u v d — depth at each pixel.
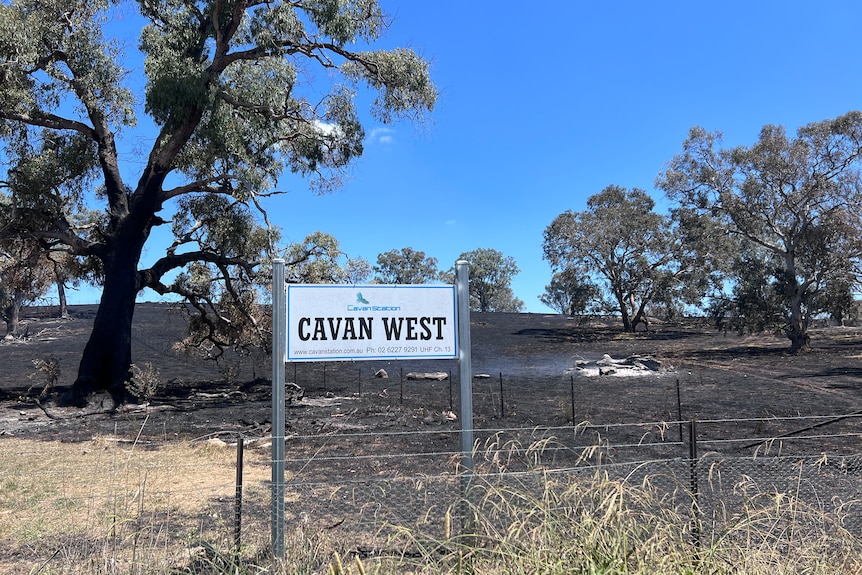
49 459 10.05
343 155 21.12
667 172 41.38
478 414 15.56
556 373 29.98
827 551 3.89
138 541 4.79
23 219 20.11
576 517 3.55
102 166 20.94
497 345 48.88
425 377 27.52
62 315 62.31
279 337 4.65
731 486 6.41
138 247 20.62
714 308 41.19
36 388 25.42
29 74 18.78
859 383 21.41
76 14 18.86
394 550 4.55
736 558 3.65
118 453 10.56
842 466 6.50
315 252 24.06
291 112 20.56
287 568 3.88
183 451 10.72
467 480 4.24
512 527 3.40
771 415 14.37
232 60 19.33
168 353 40.81
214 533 5.24
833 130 35.44
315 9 17.77
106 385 19.33
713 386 22.16
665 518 3.81
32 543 5.32
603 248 55.81
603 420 14.30
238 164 19.70
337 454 10.40
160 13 18.88
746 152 38.09
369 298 4.87
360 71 19.67
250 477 8.42
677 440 10.90
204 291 26.50
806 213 36.38
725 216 40.72
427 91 19.47
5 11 16.75
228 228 23.34
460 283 5.01
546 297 85.81
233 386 25.31
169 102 16.91
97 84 19.22
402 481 7.12
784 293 36.75
